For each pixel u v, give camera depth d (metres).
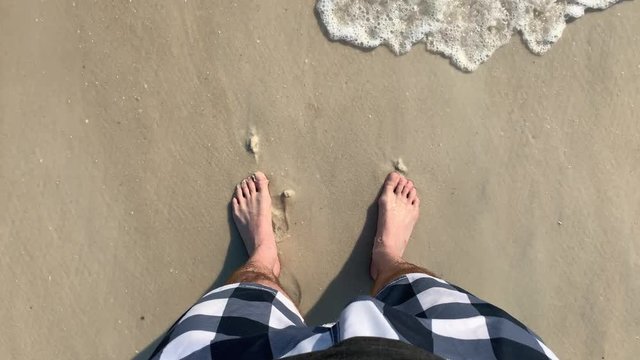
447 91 1.69
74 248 1.65
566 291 1.69
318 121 1.67
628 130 1.70
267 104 1.66
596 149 1.70
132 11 1.64
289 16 1.67
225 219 1.67
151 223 1.66
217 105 1.66
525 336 1.20
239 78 1.66
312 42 1.67
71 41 1.64
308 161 1.68
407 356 0.90
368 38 1.67
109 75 1.65
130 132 1.65
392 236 1.62
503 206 1.70
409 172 1.69
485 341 1.16
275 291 1.44
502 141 1.69
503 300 1.70
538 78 1.69
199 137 1.66
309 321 1.68
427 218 1.70
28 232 1.64
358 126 1.68
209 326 1.26
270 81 1.66
